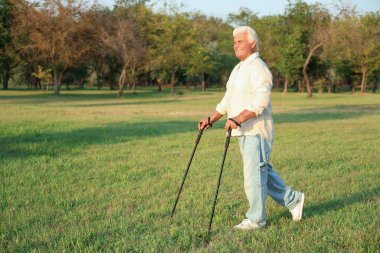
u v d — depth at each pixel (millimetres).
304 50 52438
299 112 26141
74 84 95250
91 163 8656
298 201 4855
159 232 4453
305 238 4332
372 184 6777
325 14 51062
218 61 73750
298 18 52938
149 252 3941
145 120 19203
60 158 9141
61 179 7129
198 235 4414
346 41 53344
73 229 4605
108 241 4262
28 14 45344
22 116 19438
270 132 4730
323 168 8211
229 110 4871
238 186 6621
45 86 84562
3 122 16125
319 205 5562
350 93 65938
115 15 52469
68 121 17453
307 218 4992
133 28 50344
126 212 5270
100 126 15750
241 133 4652
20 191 6297
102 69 71750
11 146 10484
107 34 48188
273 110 28062
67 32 45594
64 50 45906
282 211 5320
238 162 8750
